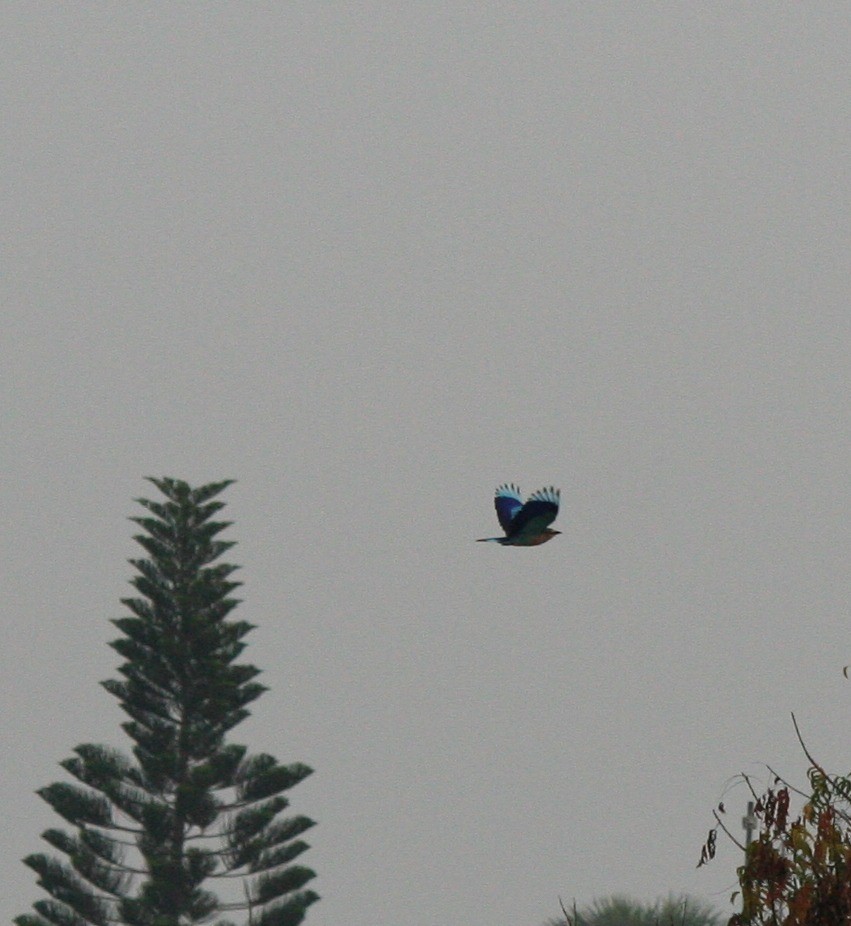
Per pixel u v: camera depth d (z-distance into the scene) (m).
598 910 54.84
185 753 82.62
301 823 81.56
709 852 19.62
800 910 18.94
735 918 19.62
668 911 53.25
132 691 82.69
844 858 19.14
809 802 19.52
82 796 81.06
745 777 19.70
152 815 80.50
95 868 80.81
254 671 83.12
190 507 84.31
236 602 84.00
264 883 81.00
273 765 81.38
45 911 80.75
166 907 80.19
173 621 82.69
